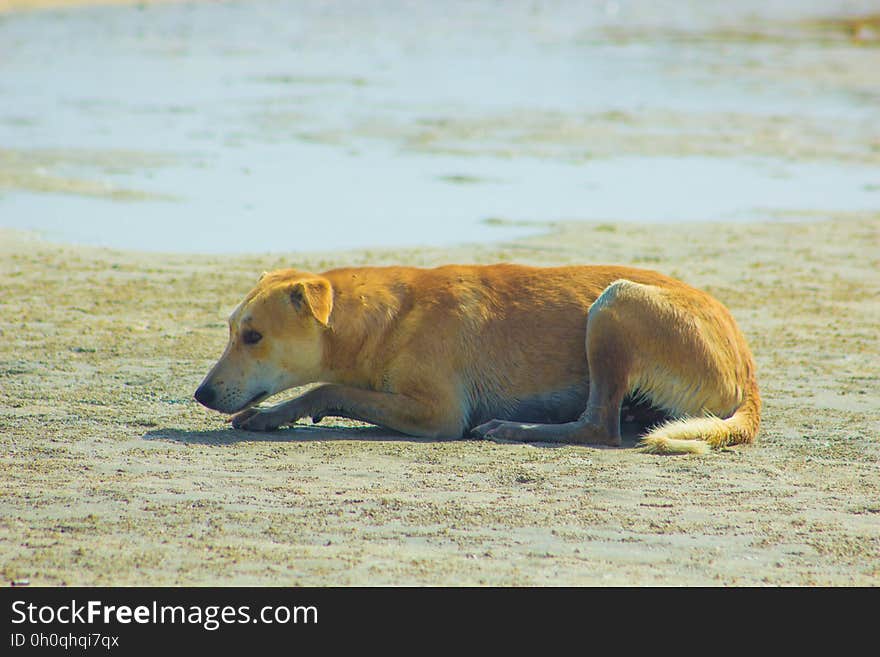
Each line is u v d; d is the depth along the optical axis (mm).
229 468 10281
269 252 20500
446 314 11523
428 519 9039
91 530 8602
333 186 26281
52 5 62531
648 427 11898
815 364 14727
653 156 30859
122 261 19531
